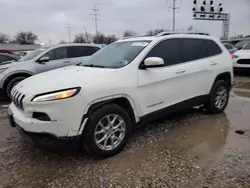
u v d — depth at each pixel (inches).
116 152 130.6
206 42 188.2
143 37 165.9
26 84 129.1
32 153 136.3
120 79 129.6
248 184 102.0
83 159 127.6
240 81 367.9
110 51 164.9
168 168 116.0
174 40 163.8
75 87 113.3
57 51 299.1
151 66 136.7
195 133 159.2
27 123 113.0
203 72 177.8
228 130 163.9
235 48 537.0
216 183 103.1
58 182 108.0
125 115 131.4
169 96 155.2
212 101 191.2
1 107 245.9
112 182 106.5
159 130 165.2
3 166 122.6
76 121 113.3
